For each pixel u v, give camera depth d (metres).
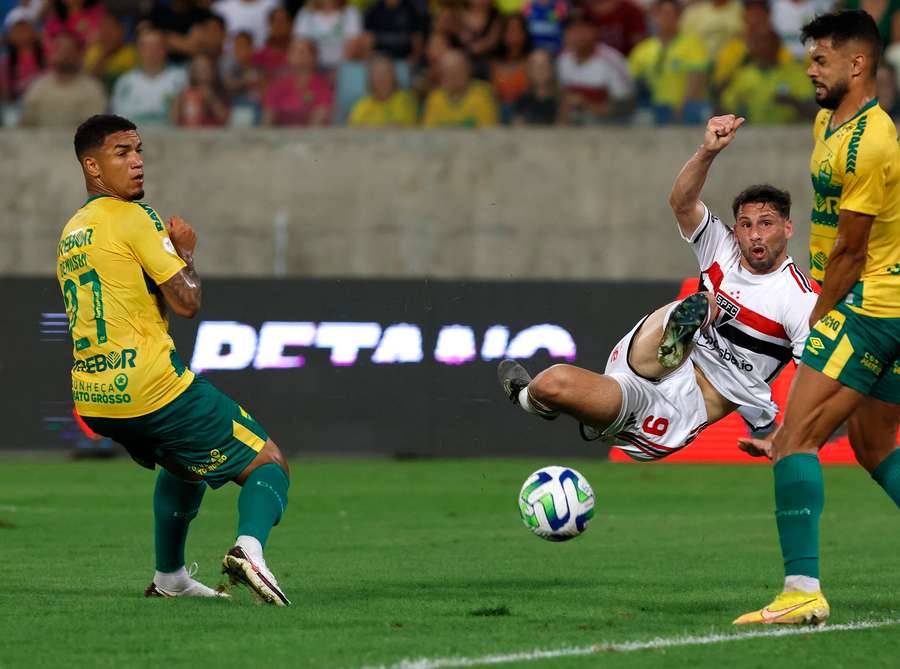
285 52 64.62
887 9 58.91
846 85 18.47
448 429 50.84
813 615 18.14
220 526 33.94
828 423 18.53
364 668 15.06
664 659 15.73
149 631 17.72
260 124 63.53
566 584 23.45
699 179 22.69
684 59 61.03
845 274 18.30
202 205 62.69
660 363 22.11
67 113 63.62
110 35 64.44
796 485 18.41
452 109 62.34
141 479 45.66
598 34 62.94
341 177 62.12
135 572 25.11
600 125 61.69
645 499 40.59
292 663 15.42
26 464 50.12
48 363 52.25
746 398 23.48
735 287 22.95
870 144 17.97
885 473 20.09
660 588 22.92
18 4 67.38
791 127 59.50
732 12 61.19
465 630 17.91
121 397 19.86
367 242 61.91
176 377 19.98
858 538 31.70
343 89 63.19
